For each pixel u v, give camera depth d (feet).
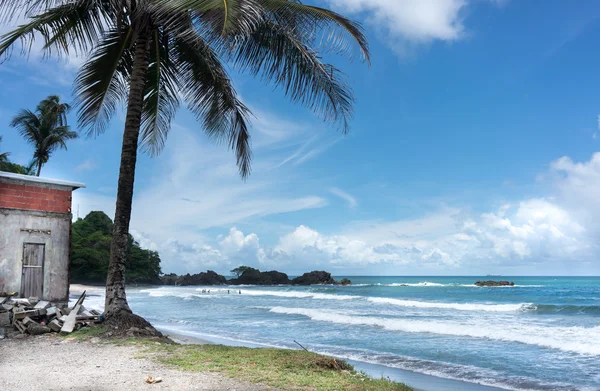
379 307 84.79
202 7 21.39
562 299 120.57
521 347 36.88
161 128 42.11
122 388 15.76
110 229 280.31
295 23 28.27
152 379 16.65
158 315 69.97
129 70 37.88
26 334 27.96
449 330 46.83
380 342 39.99
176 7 22.50
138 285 310.45
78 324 29.30
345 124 31.30
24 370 18.78
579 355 32.99
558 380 25.43
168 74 38.60
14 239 33.04
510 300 118.11
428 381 25.11
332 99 30.63
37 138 113.50
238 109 38.11
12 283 32.50
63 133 115.34
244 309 81.97
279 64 31.53
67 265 35.42
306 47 30.53
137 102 32.07
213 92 37.65
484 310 75.77
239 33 21.86
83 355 22.08
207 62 35.24
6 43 29.58
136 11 28.94
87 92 36.40
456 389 23.18
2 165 131.13
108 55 35.17
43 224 34.55
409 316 64.69
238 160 39.47
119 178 31.32
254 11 22.07
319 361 20.72
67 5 30.68
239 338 42.22
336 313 69.36
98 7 32.14
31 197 34.32
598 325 50.96
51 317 30.30
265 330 49.08
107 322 28.94
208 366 19.36
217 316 67.56
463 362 30.81
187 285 357.00
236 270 385.50
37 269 33.91
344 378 18.04
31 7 27.20
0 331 27.78
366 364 30.12
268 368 19.13
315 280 332.19
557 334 42.22
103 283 238.27
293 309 75.41
